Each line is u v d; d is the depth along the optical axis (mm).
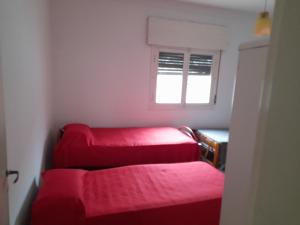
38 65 2166
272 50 559
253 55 798
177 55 3680
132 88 3564
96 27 3248
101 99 3461
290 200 502
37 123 2129
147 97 3668
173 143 2932
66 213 1498
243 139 848
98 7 3207
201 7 3598
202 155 3574
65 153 2609
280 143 529
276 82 541
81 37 3219
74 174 1935
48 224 1482
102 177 2078
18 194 1484
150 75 3615
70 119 3389
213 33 3660
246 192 829
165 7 3451
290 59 500
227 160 942
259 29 2164
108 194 1791
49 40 2947
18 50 1467
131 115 3643
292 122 495
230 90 4059
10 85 1301
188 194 1827
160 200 1723
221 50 3846
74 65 3262
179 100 3846
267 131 570
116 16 3295
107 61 3381
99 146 2697
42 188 1638
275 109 544
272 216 554
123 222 1570
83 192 1789
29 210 1805
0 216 977
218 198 1784
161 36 3436
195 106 3943
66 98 3318
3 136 1024
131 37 3406
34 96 1982
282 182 523
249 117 818
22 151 1580
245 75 837
